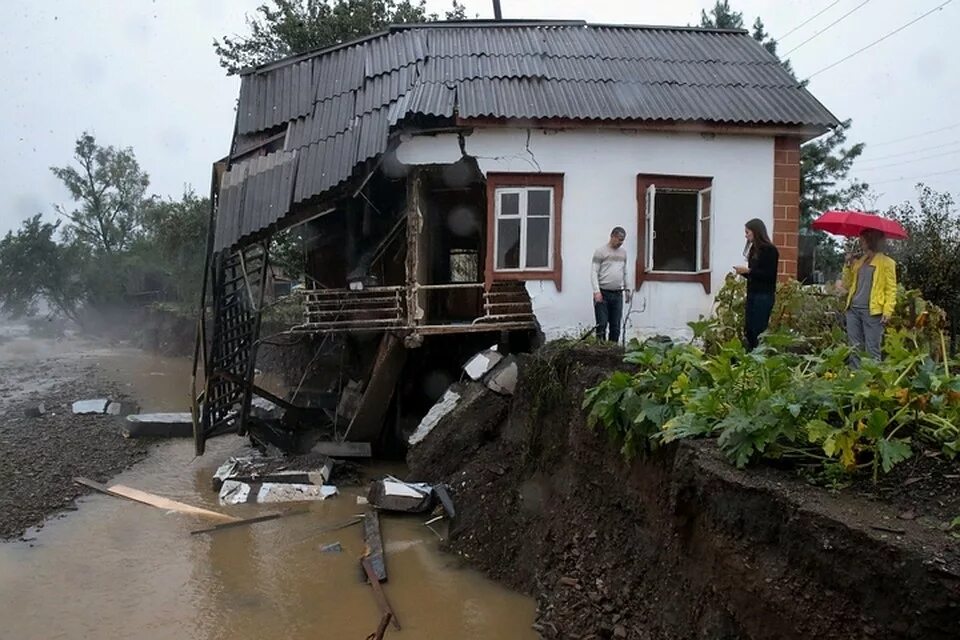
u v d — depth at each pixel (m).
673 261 10.79
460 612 6.54
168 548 8.34
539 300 10.31
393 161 10.66
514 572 7.11
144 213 41.06
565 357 7.71
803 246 16.61
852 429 3.78
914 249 11.79
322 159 10.41
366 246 12.76
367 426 11.84
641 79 11.05
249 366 11.73
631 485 5.57
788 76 11.48
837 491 3.65
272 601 6.89
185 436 14.46
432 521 8.80
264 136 11.47
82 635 6.24
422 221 11.77
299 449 12.27
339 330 10.78
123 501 10.23
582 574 5.93
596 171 10.38
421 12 19.55
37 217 41.16
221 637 6.19
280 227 10.43
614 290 9.04
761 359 4.53
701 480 4.15
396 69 11.28
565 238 10.35
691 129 10.28
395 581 7.21
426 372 12.54
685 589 4.51
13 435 13.79
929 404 4.02
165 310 32.44
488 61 11.34
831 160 27.23
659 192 10.63
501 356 10.41
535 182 10.35
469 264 14.38
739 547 3.79
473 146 10.30
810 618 3.28
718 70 11.54
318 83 11.79
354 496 10.25
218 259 11.17
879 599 3.01
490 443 9.41
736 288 9.07
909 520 3.24
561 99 10.40
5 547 8.37
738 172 10.53
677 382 5.00
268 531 8.86
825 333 7.55
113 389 20.91
